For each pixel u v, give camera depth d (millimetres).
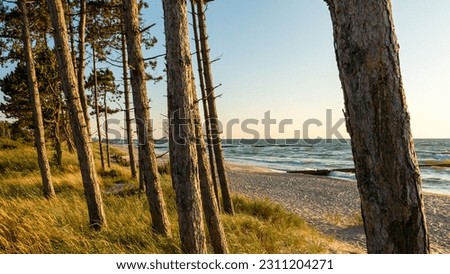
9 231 5625
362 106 1922
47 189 9578
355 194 19312
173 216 8203
